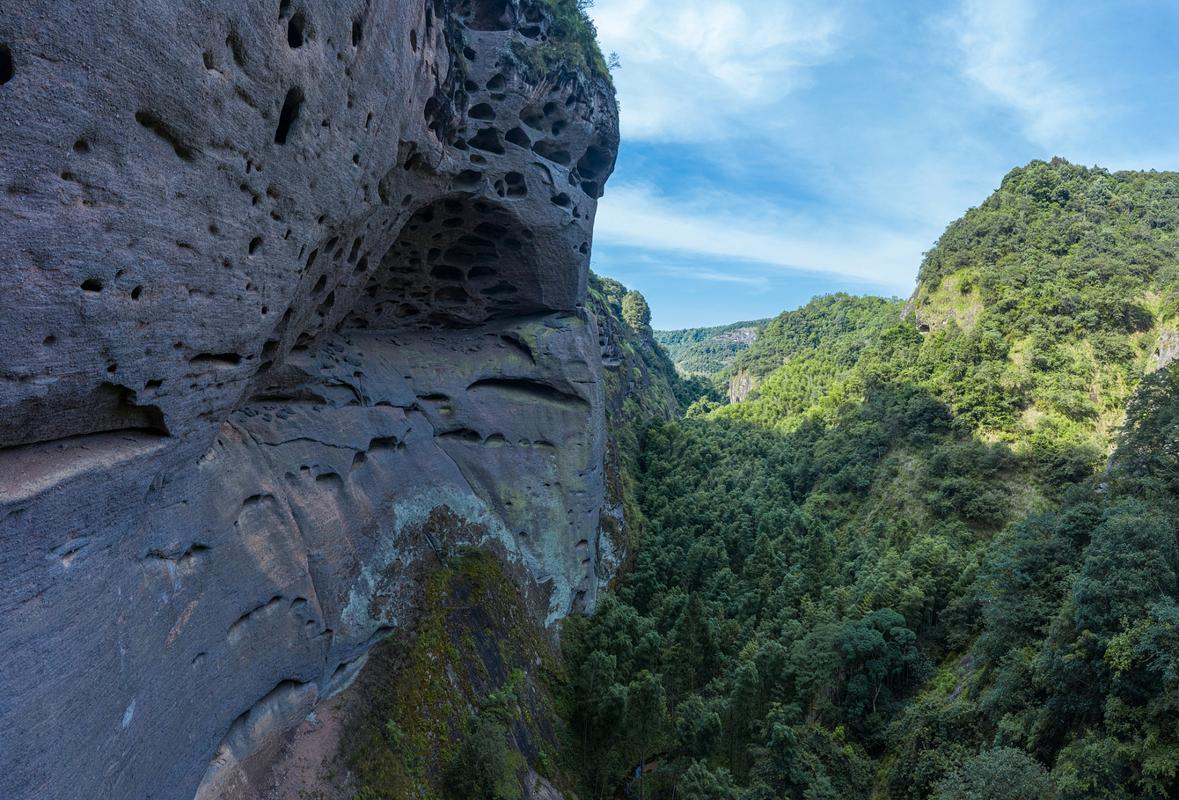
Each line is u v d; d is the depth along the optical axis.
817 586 42.06
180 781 14.53
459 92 24.95
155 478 14.28
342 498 24.73
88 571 11.65
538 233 32.22
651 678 28.48
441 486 30.62
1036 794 18.41
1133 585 20.55
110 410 12.24
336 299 24.11
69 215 9.13
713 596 44.25
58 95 8.38
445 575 27.52
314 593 21.16
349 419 26.42
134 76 9.38
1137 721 18.72
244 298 14.65
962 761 23.75
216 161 11.94
